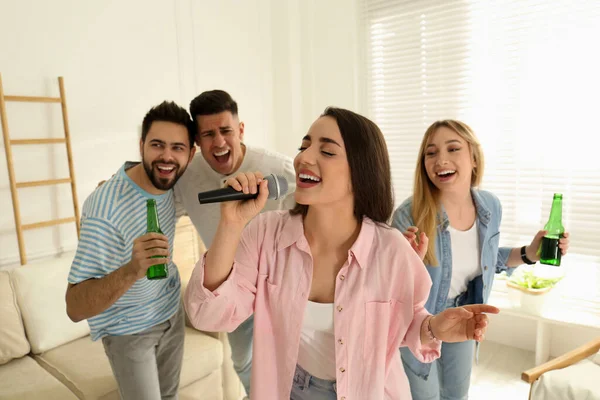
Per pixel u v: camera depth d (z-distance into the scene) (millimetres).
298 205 1099
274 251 1052
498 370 2957
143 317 1671
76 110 2992
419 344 1035
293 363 1012
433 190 1773
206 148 1775
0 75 2600
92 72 3045
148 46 3322
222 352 2430
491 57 3146
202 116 1740
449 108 3375
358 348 1012
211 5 3678
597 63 2770
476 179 1836
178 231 3141
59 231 2982
